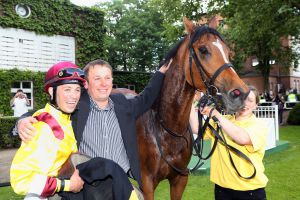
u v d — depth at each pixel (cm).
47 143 168
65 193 178
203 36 253
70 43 1511
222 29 1917
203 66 250
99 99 226
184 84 266
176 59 272
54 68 185
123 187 181
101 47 1602
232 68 245
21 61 1368
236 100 234
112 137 228
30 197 157
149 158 270
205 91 256
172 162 273
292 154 740
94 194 179
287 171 584
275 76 3444
